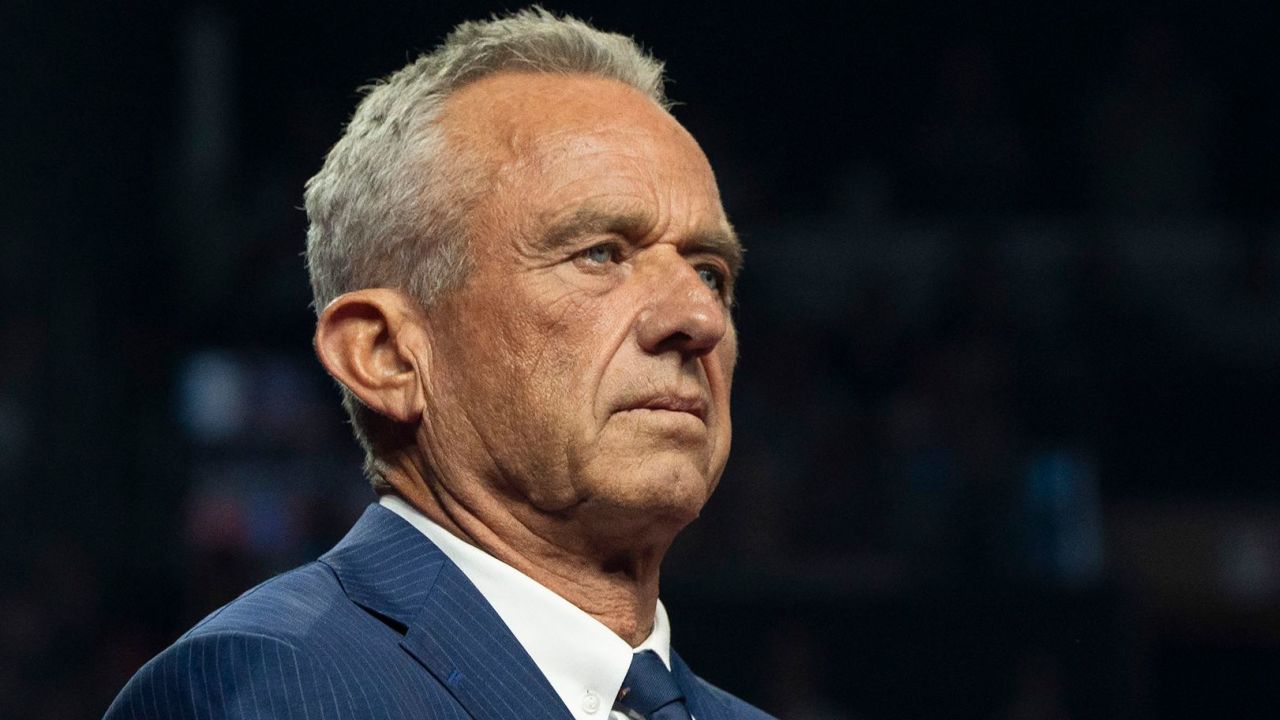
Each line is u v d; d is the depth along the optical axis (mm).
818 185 31609
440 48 6523
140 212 25000
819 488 25375
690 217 6172
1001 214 29625
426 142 6172
